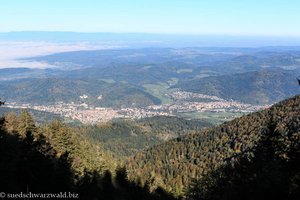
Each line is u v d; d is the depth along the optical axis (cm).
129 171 12562
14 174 4747
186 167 13338
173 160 15000
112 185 7212
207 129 17612
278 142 4209
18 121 7419
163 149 16425
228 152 13262
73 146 8256
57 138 7794
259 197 3484
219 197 5131
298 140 3594
